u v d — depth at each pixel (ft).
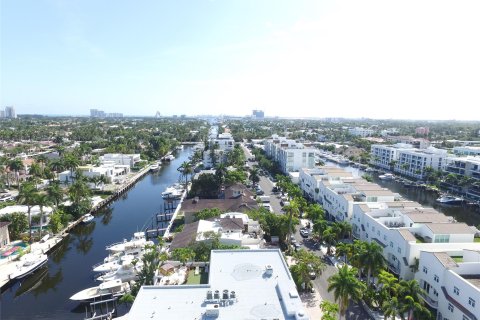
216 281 193.77
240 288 186.50
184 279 235.40
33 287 273.13
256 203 406.00
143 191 581.12
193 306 171.01
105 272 286.25
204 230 299.58
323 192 428.15
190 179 614.75
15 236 351.87
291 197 452.35
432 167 647.15
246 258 224.33
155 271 246.27
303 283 243.19
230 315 162.20
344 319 211.41
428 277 224.53
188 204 403.54
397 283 198.49
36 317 235.61
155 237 376.27
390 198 365.40
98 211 468.34
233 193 452.35
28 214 364.79
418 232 274.98
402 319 183.93
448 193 575.38
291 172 621.31
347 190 397.39
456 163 622.95
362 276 255.70
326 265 269.03
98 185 556.10
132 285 254.06
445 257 215.72
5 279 270.26
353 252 241.14
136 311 166.40
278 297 178.19
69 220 398.83
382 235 282.36
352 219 342.44
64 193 472.44
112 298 250.16
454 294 198.80
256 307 168.76
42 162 620.49
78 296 247.09
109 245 355.56
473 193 540.52
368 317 214.48
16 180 578.25
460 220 453.58
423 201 545.44
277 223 324.60
